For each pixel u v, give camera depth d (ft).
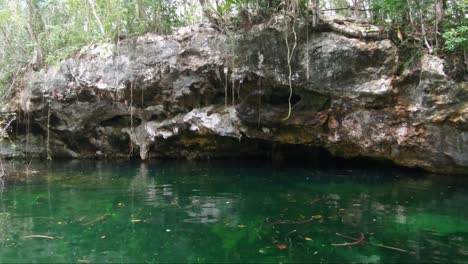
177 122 41.19
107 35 42.91
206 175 34.86
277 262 14.56
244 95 34.78
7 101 49.62
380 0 28.19
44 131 51.83
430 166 29.60
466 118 25.12
